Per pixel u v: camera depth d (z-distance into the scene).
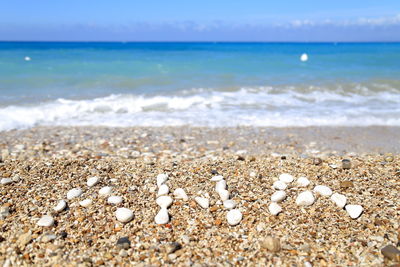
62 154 1.20
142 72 3.13
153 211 0.75
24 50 7.40
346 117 1.79
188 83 2.63
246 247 0.64
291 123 1.68
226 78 2.88
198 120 1.73
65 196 0.81
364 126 1.64
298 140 1.43
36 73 2.96
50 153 1.21
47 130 1.55
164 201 0.77
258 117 1.78
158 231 0.69
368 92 2.40
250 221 0.72
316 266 0.59
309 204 0.77
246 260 0.61
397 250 0.61
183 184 0.87
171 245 0.64
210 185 0.86
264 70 3.40
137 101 2.06
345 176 0.91
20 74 2.88
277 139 1.44
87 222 0.71
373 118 1.77
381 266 0.59
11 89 2.34
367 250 0.62
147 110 1.92
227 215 0.73
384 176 0.91
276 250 0.63
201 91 2.34
